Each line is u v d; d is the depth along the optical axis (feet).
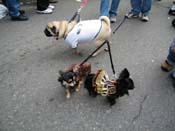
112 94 3.52
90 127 3.40
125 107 3.73
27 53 4.89
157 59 4.89
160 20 6.55
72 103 3.75
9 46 5.10
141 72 4.50
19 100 3.77
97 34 4.42
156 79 4.35
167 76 4.43
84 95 3.88
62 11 6.78
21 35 5.53
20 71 4.38
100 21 4.53
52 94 3.90
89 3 7.33
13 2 5.91
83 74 3.84
